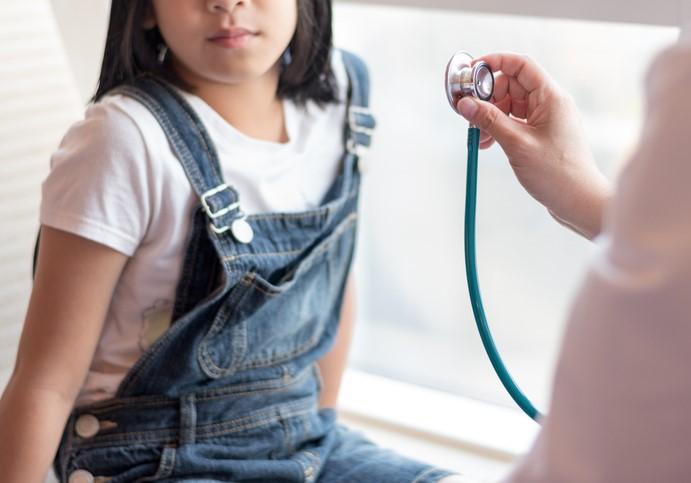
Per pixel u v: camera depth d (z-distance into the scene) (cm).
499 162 169
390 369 173
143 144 105
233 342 112
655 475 59
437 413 152
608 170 157
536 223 166
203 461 109
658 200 56
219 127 112
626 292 56
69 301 105
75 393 107
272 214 113
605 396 58
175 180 106
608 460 59
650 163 56
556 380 61
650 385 56
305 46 117
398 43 169
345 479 116
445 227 176
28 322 106
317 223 116
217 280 109
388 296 180
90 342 107
